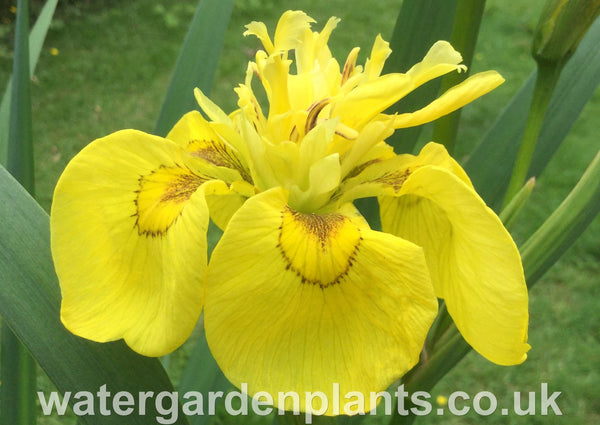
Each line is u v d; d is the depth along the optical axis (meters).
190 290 0.09
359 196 0.12
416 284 0.10
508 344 0.10
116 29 0.78
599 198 0.13
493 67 0.72
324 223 0.10
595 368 0.42
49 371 0.11
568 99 0.17
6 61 0.69
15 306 0.11
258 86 0.67
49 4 0.17
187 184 0.11
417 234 0.12
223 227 0.13
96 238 0.10
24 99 0.14
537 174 0.17
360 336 0.10
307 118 0.11
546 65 0.13
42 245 0.11
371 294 0.10
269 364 0.09
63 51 0.73
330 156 0.11
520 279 0.10
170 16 0.79
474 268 0.10
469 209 0.10
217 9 0.17
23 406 0.14
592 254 0.49
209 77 0.17
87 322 0.10
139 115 0.63
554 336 0.44
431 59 0.11
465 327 0.10
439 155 0.12
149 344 0.09
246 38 0.76
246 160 0.12
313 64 0.12
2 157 0.16
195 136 0.13
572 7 0.13
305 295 0.10
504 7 0.85
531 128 0.14
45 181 0.53
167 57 0.73
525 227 0.51
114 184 0.11
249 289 0.09
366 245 0.10
